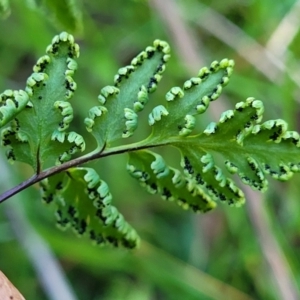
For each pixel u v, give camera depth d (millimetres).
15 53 528
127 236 287
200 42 551
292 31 517
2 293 260
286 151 274
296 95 478
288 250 445
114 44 550
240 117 274
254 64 514
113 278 481
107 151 277
